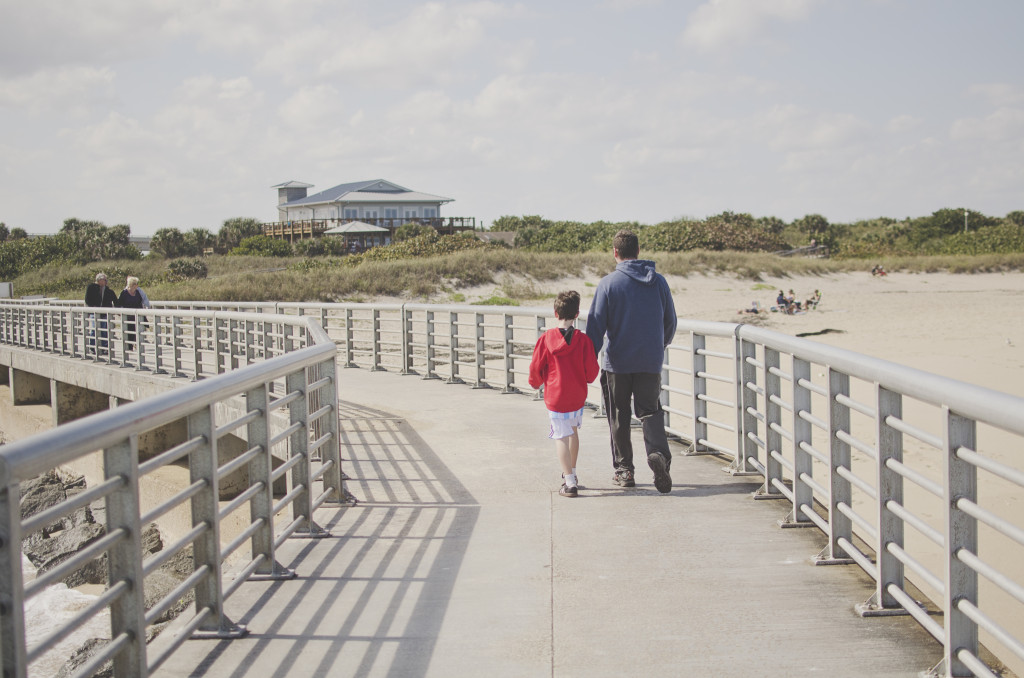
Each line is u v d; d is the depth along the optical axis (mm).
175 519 12125
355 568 4988
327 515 6148
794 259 46562
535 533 5598
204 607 4031
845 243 60469
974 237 59781
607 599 4438
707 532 5523
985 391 2984
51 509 2645
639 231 54906
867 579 4645
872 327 25891
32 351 20641
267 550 4785
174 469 13523
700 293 36625
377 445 8617
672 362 18500
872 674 3553
